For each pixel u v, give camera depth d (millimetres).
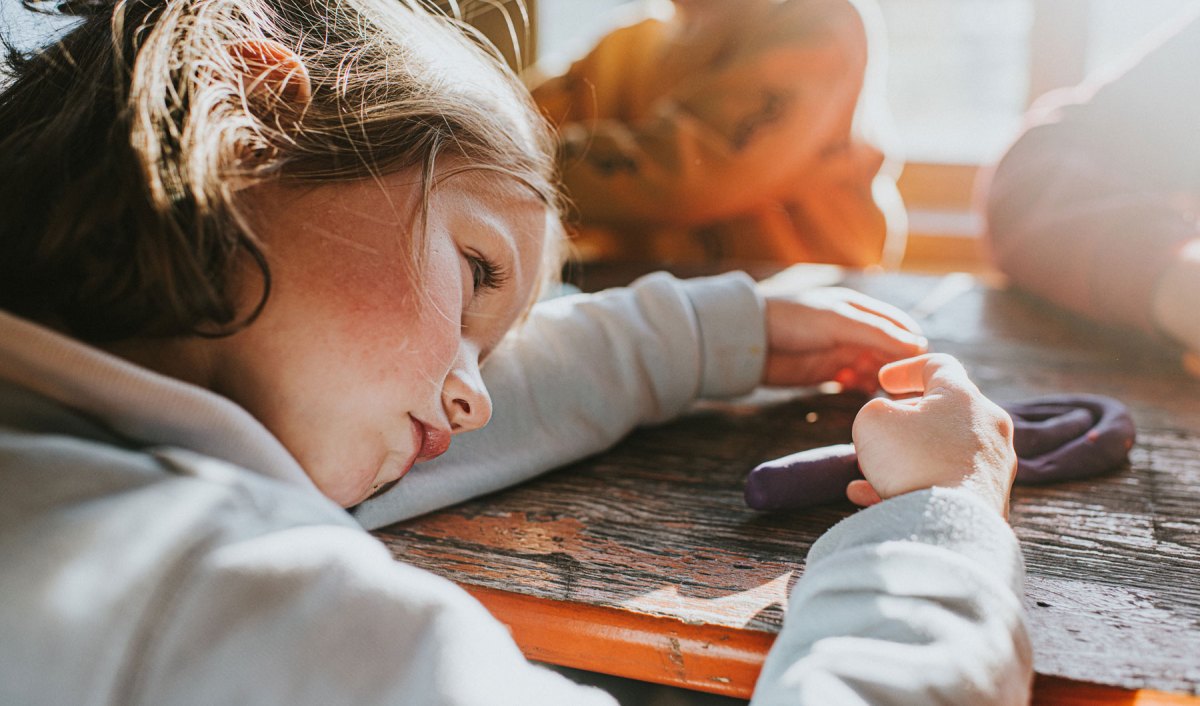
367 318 382
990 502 393
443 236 419
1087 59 2102
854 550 371
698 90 1479
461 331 451
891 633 333
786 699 315
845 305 691
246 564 295
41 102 427
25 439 308
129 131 361
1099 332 893
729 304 681
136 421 338
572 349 618
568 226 989
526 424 573
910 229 2186
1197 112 1001
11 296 361
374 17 495
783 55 1434
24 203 362
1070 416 579
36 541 284
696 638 402
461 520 512
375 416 394
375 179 402
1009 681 323
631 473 581
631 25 1740
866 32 1502
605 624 415
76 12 459
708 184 1448
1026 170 1056
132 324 357
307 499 342
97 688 272
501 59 591
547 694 312
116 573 282
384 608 308
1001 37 2256
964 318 967
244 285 366
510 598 428
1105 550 457
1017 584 360
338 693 292
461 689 295
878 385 688
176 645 280
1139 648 369
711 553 468
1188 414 669
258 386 379
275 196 379
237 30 428
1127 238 855
